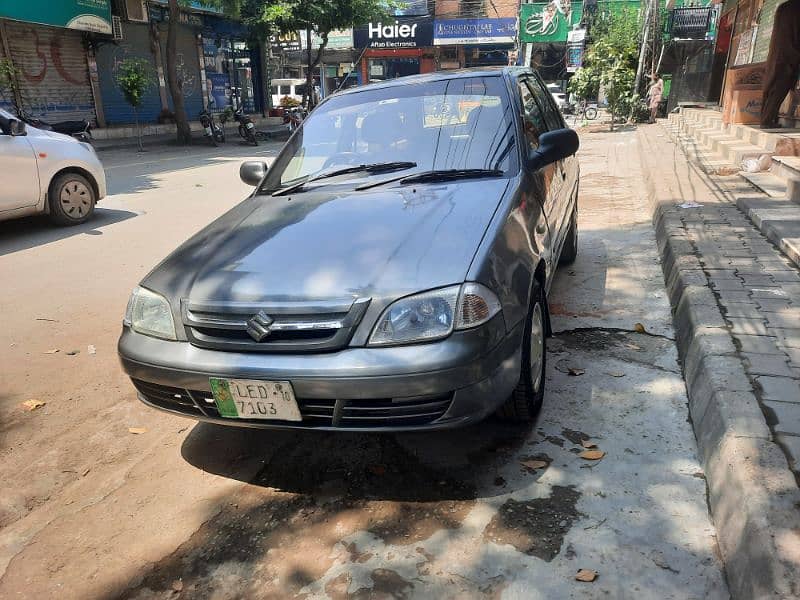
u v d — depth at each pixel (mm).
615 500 2375
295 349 2270
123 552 2314
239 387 2330
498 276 2432
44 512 2566
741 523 2002
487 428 2906
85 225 7734
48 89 17938
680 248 4812
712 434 2525
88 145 7988
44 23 16234
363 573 2127
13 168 6926
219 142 20172
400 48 34062
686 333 3539
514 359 2463
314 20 21781
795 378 2727
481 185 3021
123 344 2613
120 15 19312
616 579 2012
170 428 3174
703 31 20094
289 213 2965
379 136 3543
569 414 2988
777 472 2119
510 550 2168
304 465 2762
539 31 26984
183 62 23109
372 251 2469
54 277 5699
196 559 2256
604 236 6262
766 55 11016
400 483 2582
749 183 7199
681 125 15180
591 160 11914
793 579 1716
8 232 7473
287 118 23734
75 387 3631
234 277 2467
